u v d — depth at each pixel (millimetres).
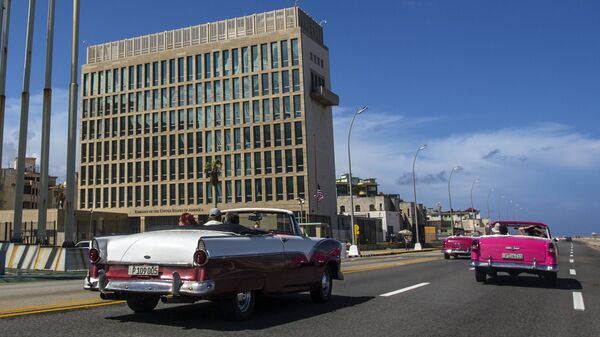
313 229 60531
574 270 19484
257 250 7293
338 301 9469
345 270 18812
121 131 82250
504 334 6500
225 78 76938
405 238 73438
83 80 85812
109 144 82750
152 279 6641
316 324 6941
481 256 13320
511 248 12953
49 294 10875
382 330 6566
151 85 81125
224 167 75125
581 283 13773
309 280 8641
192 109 78250
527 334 6539
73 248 21125
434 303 9266
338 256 9703
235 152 74812
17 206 24578
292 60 73688
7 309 8133
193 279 6379
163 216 77312
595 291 11680
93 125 84375
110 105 83562
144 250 6777
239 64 76438
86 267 21391
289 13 75625
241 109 75250
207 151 76375
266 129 73688
